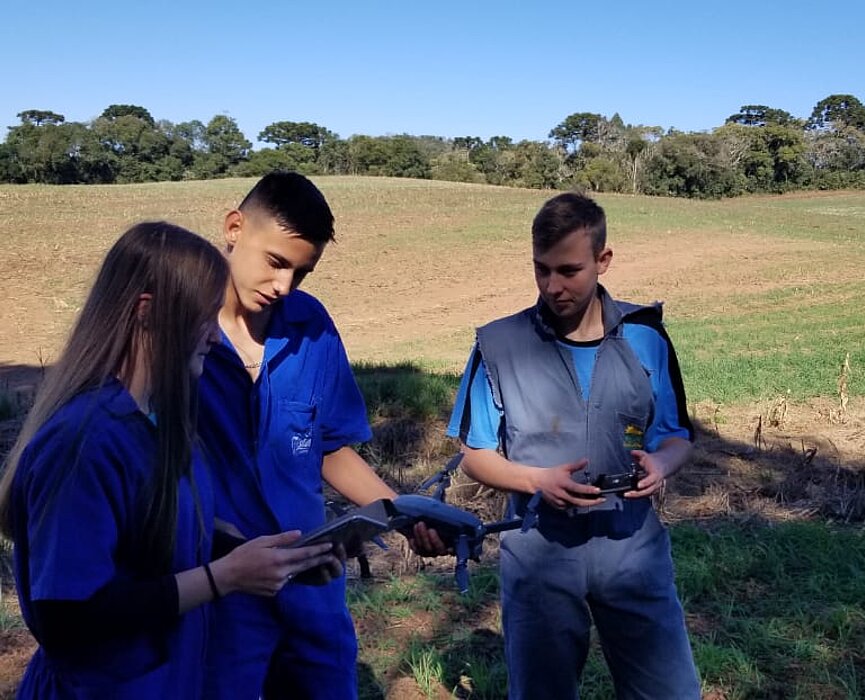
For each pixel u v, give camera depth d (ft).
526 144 379.96
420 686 13.87
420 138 541.34
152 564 6.65
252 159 424.46
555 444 10.00
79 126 383.24
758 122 496.23
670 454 10.03
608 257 9.97
